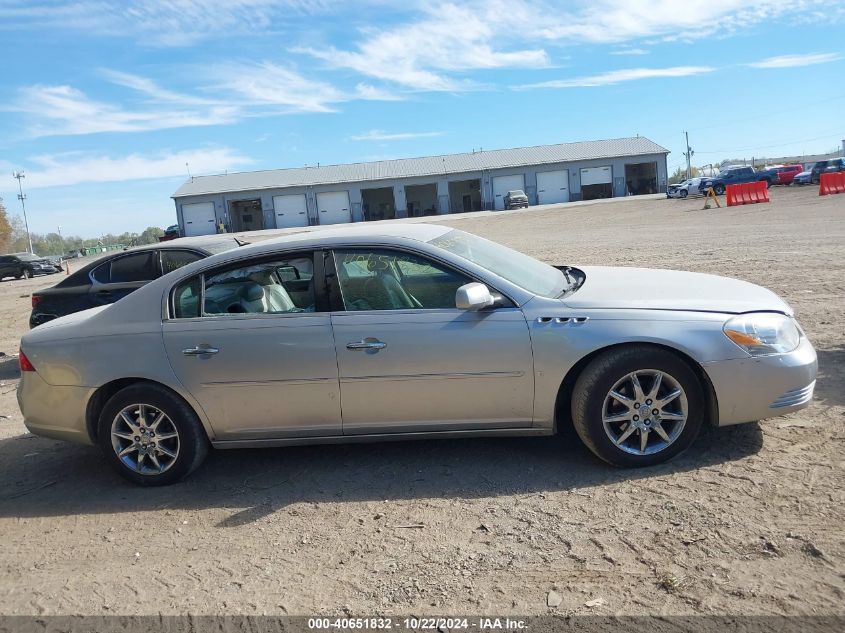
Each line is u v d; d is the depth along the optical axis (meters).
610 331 4.11
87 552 3.87
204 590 3.37
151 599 3.33
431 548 3.55
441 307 4.32
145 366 4.48
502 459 4.57
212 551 3.75
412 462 4.67
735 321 4.12
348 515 4.01
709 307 4.20
